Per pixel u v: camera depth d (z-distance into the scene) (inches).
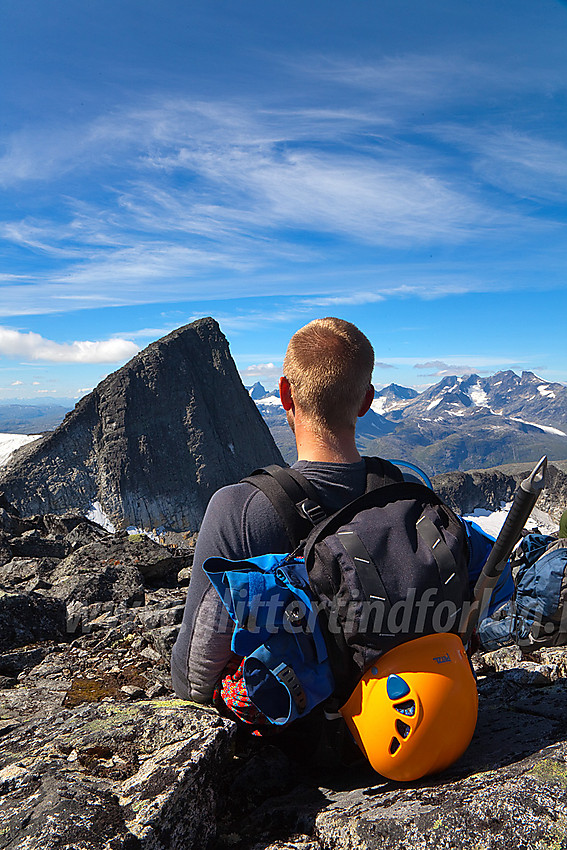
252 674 42.3
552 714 49.5
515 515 36.7
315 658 41.7
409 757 39.2
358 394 48.2
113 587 125.3
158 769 39.1
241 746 53.2
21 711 65.4
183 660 49.4
